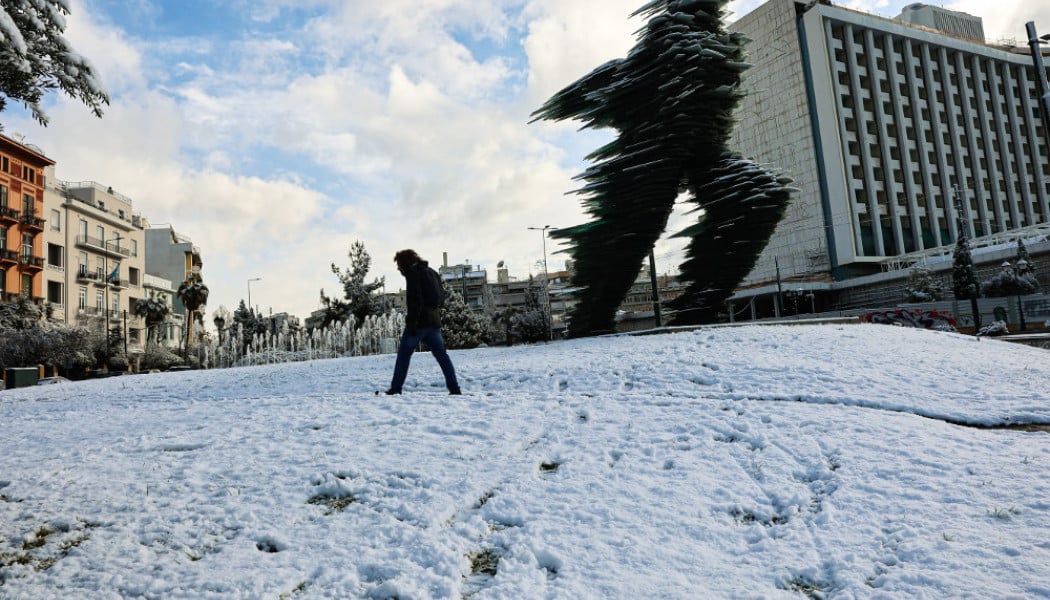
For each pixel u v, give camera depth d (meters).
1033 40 15.30
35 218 44.62
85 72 4.02
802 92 64.06
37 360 37.12
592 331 19.50
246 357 44.31
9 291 42.41
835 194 61.31
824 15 62.75
